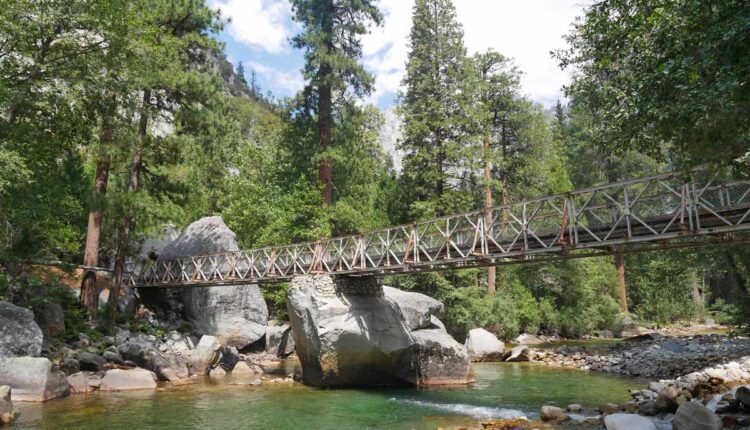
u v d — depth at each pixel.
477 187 30.28
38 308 15.84
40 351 13.55
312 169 30.28
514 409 11.71
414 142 30.19
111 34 14.71
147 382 14.15
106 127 17.08
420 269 14.28
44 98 14.59
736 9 6.56
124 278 23.09
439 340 15.89
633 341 25.75
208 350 17.06
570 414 10.78
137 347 15.87
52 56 15.39
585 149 33.62
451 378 15.49
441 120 29.56
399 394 13.74
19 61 14.66
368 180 33.56
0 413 9.73
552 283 32.66
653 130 8.56
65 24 14.42
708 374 13.45
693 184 9.33
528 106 30.81
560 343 27.92
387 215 33.16
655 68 7.91
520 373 17.39
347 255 16.33
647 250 11.07
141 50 15.84
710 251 18.89
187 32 21.06
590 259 34.59
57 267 19.14
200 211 31.78
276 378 16.23
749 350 17.98
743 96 6.46
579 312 31.41
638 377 16.11
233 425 10.12
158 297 23.19
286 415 11.06
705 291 38.16
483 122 29.16
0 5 12.94
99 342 16.55
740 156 7.54
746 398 9.30
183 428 9.75
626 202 10.30
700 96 6.71
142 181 21.00
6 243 15.45
